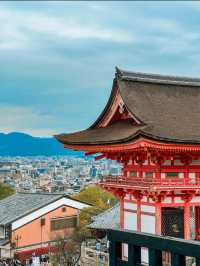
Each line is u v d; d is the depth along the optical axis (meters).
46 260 80.94
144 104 49.41
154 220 46.94
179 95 52.56
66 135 56.31
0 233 89.94
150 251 26.16
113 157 53.19
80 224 94.69
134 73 51.25
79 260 70.56
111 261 28.56
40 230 91.81
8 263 76.00
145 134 41.50
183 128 47.03
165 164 47.25
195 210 50.78
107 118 53.44
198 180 47.38
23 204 96.69
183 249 24.28
